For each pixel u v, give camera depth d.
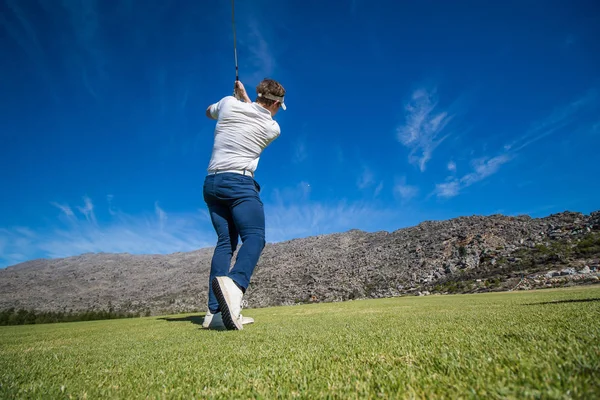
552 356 0.76
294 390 0.71
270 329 2.08
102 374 0.98
